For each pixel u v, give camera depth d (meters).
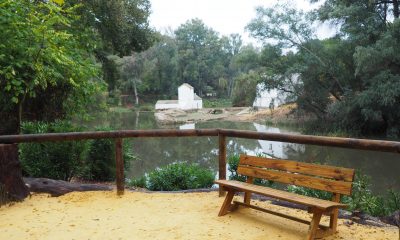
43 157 6.97
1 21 6.37
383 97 20.70
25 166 6.86
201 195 5.12
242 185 3.99
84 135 4.95
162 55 77.25
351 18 23.06
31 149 6.91
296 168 3.85
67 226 3.92
